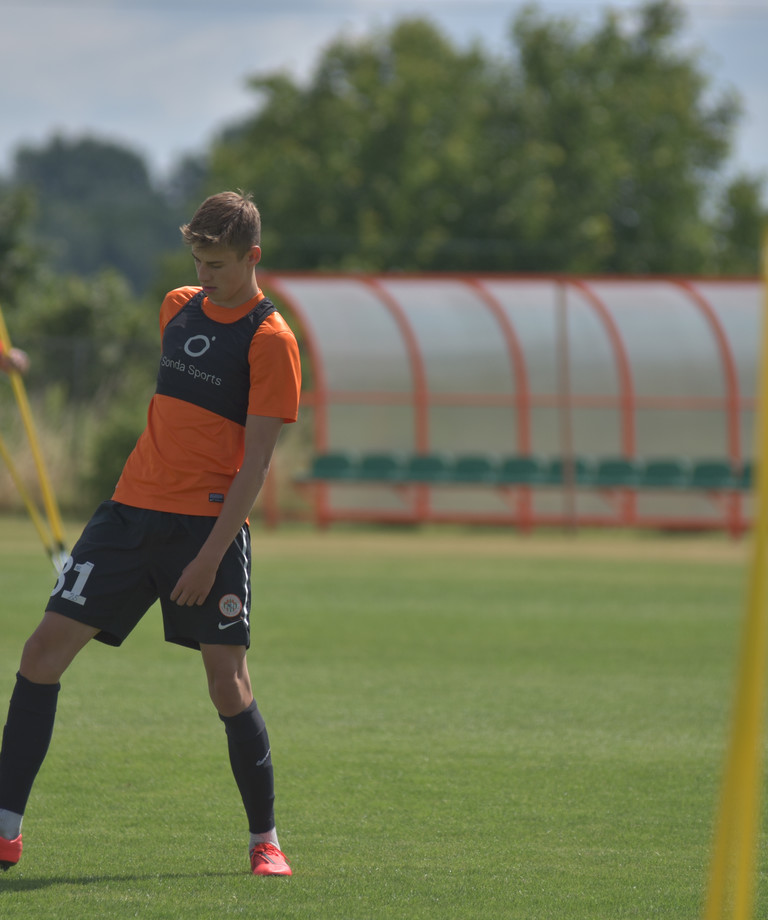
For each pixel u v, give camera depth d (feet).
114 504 47.98
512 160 473.26
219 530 46.19
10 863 47.52
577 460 280.72
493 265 464.24
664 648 111.75
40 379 284.20
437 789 62.23
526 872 48.80
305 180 474.90
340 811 57.88
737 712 26.40
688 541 256.52
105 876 47.11
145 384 282.97
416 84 474.90
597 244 475.72
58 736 72.13
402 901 44.70
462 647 110.11
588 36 512.63
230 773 64.08
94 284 403.75
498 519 270.87
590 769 66.90
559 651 108.88
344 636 115.03
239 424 47.93
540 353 288.71
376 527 270.87
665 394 291.17
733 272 531.91
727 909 44.55
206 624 47.11
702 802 60.49
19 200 376.89
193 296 49.47
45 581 149.89
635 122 502.38
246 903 43.96
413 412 281.95
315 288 286.05
